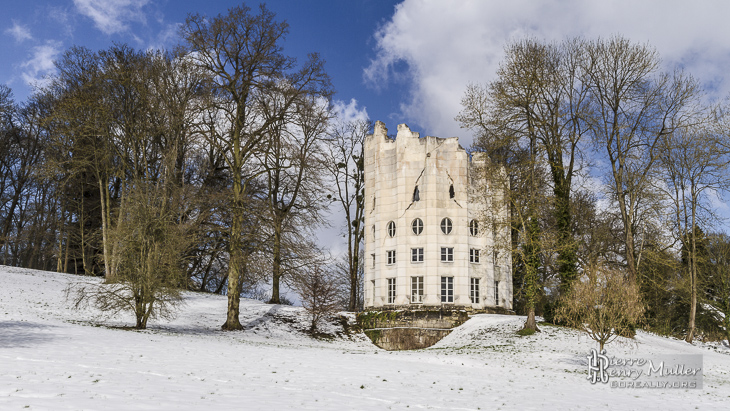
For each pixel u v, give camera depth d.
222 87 39.53
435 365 27.33
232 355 24.84
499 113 41.16
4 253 64.81
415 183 49.31
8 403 12.05
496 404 16.66
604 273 30.22
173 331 35.25
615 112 41.88
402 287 48.00
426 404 15.77
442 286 47.72
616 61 41.34
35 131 60.62
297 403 14.41
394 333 45.56
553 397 19.08
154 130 46.91
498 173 41.34
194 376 18.09
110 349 22.98
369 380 20.08
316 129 47.06
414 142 49.91
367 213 52.09
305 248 40.91
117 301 33.09
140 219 33.16
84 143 50.00
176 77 45.72
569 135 40.94
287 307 49.56
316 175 44.31
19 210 63.16
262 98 40.59
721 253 53.81
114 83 45.88
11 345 21.86
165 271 33.69
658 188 41.94
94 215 58.75
